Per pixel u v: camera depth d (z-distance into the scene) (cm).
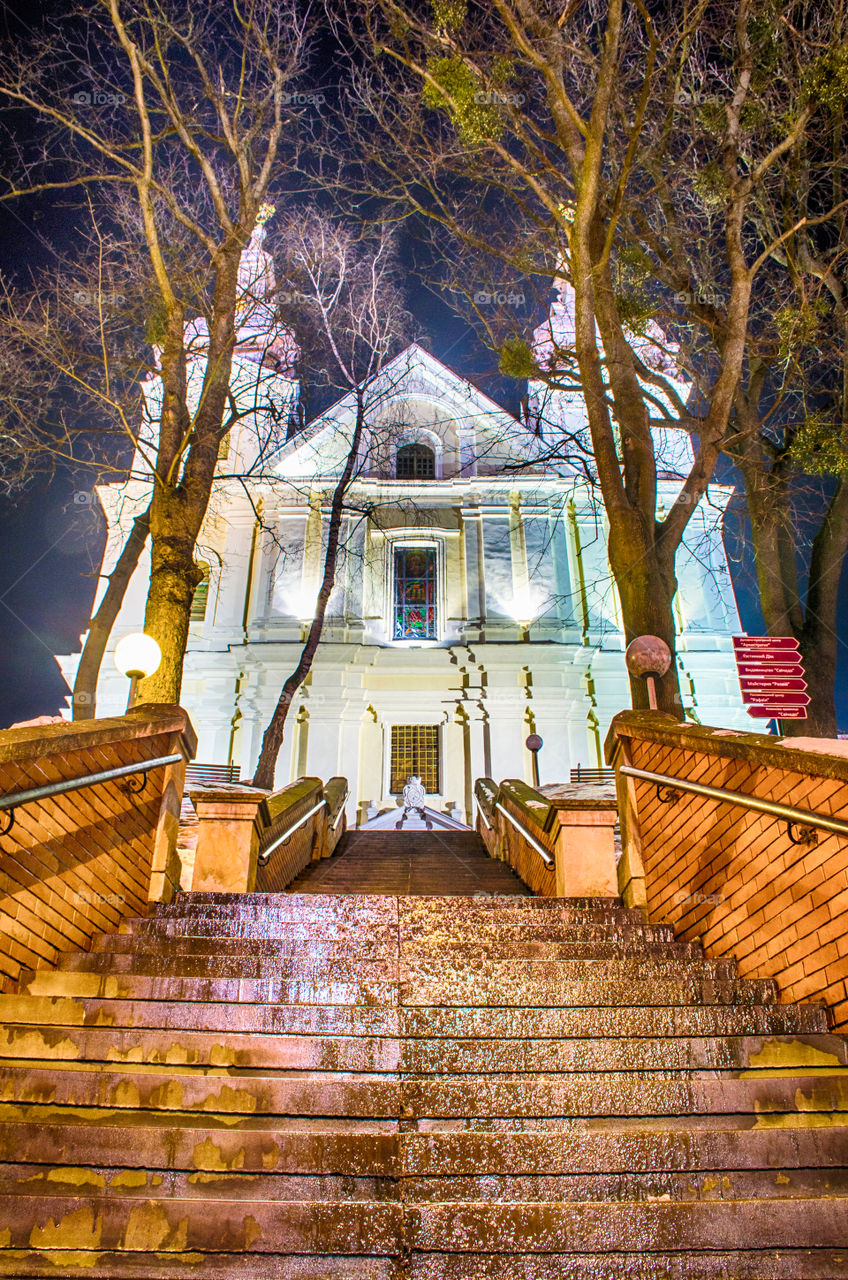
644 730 632
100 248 1251
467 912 596
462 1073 380
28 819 449
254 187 1289
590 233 1030
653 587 873
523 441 2584
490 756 2303
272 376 1958
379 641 2436
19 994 421
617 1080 363
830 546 1100
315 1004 418
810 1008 416
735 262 1005
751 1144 330
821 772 420
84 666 1329
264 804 755
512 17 904
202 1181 317
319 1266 291
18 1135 328
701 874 545
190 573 1055
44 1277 286
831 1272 290
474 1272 291
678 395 1080
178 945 498
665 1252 296
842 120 1052
